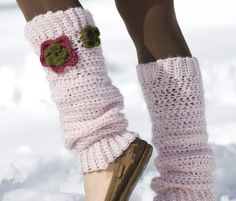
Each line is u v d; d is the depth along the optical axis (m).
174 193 1.52
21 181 2.08
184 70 1.52
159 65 1.53
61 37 1.40
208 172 1.53
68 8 1.42
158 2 1.55
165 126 1.53
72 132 1.42
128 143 1.43
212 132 2.42
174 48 1.55
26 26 1.44
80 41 1.41
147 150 1.46
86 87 1.40
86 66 1.41
